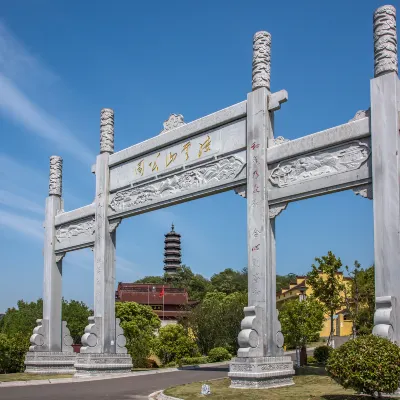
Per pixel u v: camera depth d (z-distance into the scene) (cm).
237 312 4928
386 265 1522
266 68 1975
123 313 5278
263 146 1908
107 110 2686
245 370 1712
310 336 2798
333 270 3081
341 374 1255
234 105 2050
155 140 2362
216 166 2084
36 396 1702
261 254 1845
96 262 2547
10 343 3050
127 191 2492
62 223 2869
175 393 1614
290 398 1436
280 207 1853
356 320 3181
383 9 1656
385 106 1605
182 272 9888
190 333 5103
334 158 1731
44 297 2880
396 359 1242
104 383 2097
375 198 1583
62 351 2816
